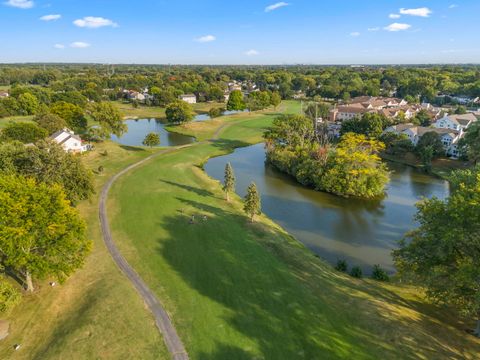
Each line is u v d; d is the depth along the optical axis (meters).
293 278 33.03
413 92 183.12
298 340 24.45
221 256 36.06
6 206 25.41
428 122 108.88
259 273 33.28
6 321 25.05
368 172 59.03
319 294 30.58
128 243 38.12
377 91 189.62
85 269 32.44
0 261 27.70
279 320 26.52
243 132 110.81
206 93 194.50
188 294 29.36
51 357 21.92
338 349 23.69
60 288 29.34
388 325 26.25
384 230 48.78
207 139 101.19
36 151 41.00
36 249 28.09
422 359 22.94
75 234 28.30
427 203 28.45
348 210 55.31
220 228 42.88
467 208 24.33
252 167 77.44
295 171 69.25
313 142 79.25
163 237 39.81
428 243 26.53
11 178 29.27
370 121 93.06
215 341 24.12
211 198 54.44
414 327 26.28
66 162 42.59
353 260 41.19
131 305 27.34
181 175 65.62
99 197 51.94
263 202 57.75
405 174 74.69
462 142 77.25
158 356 22.62
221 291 30.05
